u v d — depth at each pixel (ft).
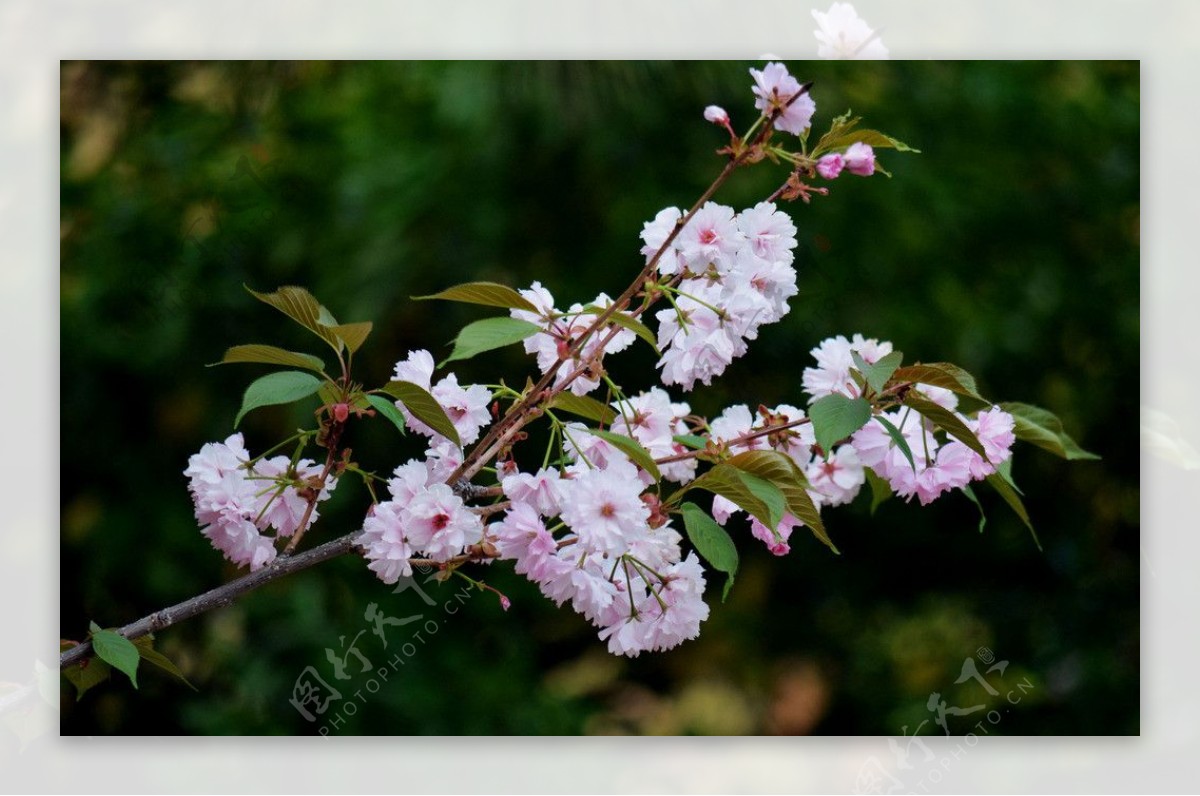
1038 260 8.93
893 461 4.96
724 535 4.73
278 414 8.71
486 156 8.27
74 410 8.61
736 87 8.41
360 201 8.30
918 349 8.59
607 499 4.63
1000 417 4.95
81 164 8.99
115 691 8.50
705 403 8.63
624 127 8.36
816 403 4.70
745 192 8.38
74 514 8.59
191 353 8.61
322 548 4.83
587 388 4.99
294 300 4.67
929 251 8.68
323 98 8.75
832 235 8.54
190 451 8.71
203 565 8.66
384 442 8.59
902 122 8.72
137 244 8.64
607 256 8.38
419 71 8.54
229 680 8.52
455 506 4.72
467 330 4.76
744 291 4.84
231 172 8.59
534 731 8.75
